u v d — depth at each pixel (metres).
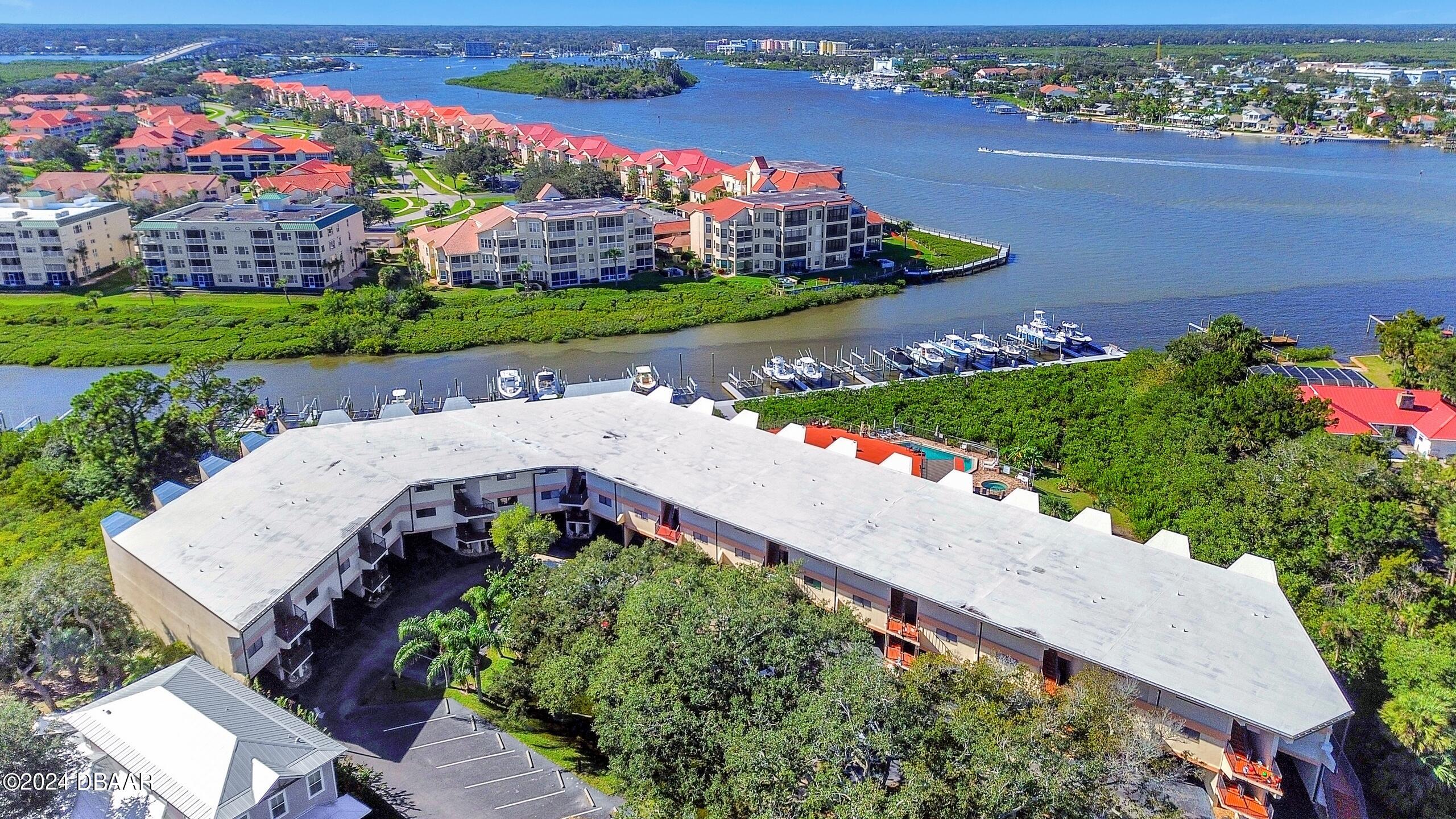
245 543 65.81
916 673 51.44
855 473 75.81
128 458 84.50
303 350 136.62
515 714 59.56
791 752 46.19
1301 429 92.19
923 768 45.16
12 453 91.00
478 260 166.88
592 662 56.62
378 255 181.75
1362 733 57.53
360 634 68.62
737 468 77.06
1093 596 59.75
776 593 58.81
